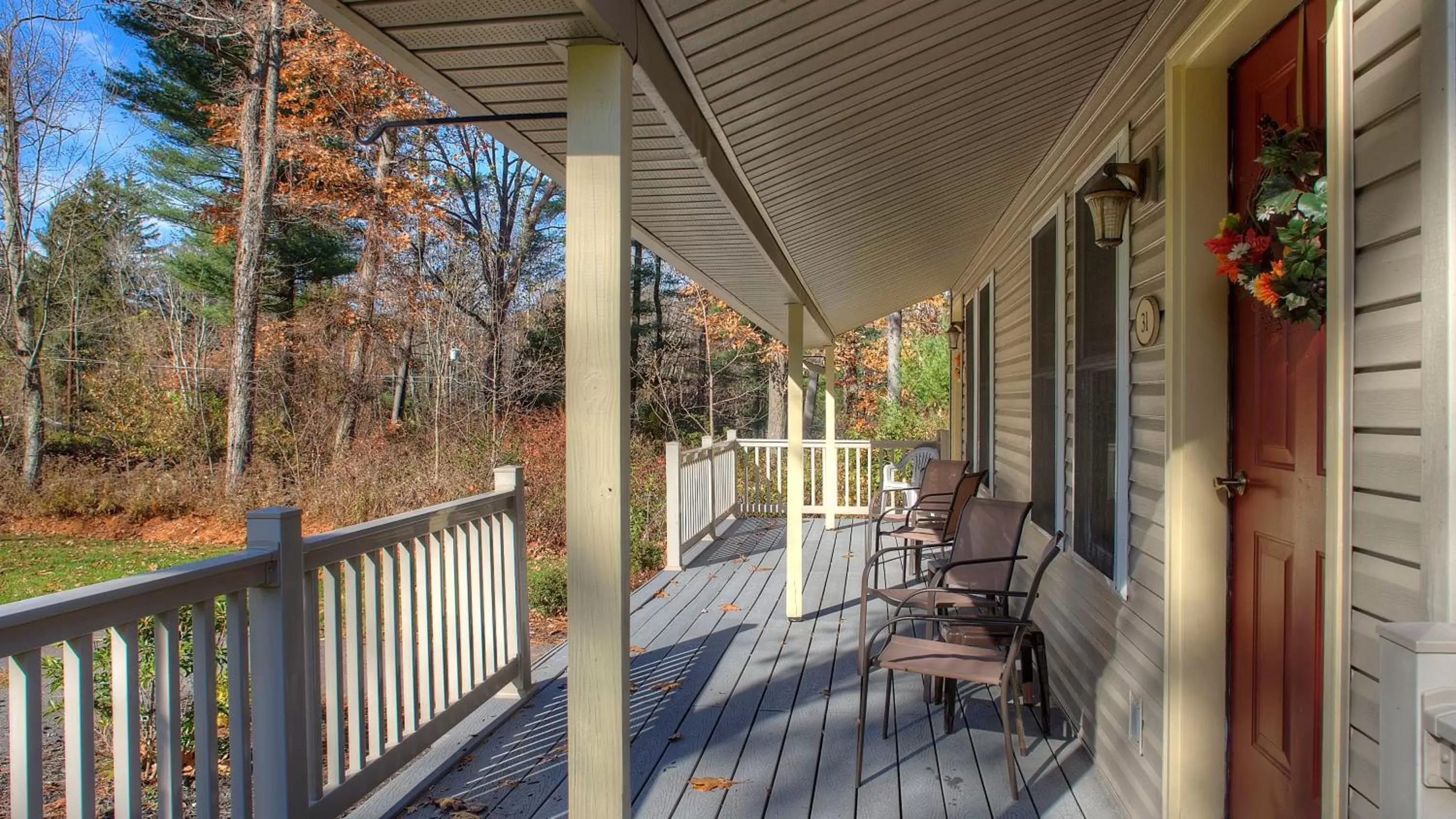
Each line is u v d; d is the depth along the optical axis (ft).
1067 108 11.10
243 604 7.10
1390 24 4.38
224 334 50.34
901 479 29.66
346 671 9.47
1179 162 7.64
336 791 8.10
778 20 6.19
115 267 51.78
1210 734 7.59
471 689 10.95
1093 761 10.23
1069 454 12.25
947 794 9.36
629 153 5.85
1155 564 8.24
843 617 17.62
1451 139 3.84
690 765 10.21
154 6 43.88
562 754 10.49
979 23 7.25
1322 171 5.65
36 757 5.17
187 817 9.68
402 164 48.70
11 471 43.91
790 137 8.80
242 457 43.19
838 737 11.05
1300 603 6.36
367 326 46.65
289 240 51.44
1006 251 18.34
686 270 14.92
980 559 11.62
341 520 37.52
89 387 49.57
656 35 6.24
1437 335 3.91
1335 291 4.86
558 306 55.98
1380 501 4.47
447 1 5.08
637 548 24.58
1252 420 7.21
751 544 27.20
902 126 9.53
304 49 44.47
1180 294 7.64
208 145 51.08
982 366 23.08
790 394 17.79
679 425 62.39
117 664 5.77
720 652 15.05
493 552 11.94
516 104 6.93
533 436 40.68
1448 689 3.48
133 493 42.39
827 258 16.62
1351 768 4.69
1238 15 6.48
